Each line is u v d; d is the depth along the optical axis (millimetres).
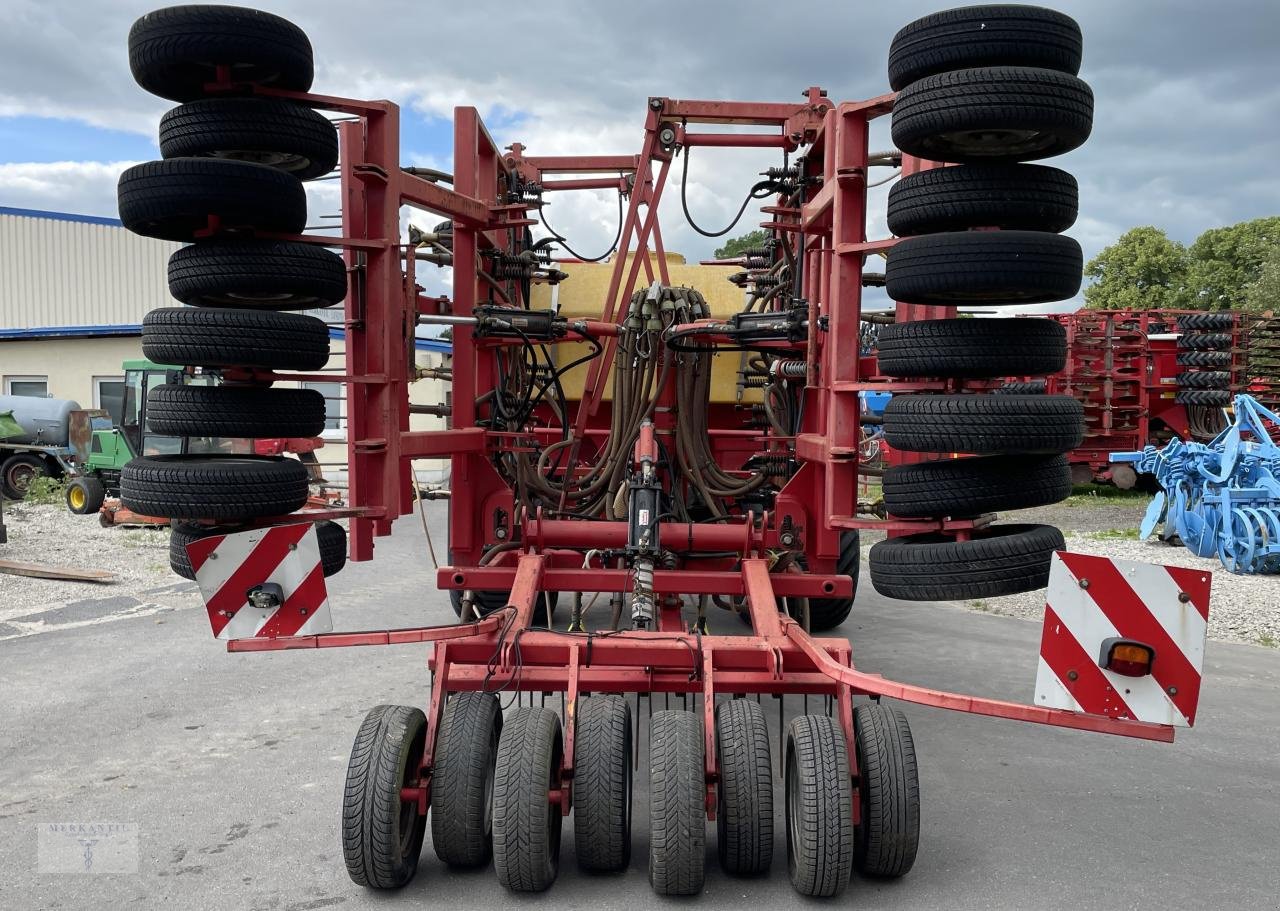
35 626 8047
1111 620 3023
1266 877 3715
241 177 4020
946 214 3764
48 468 18766
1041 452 3744
